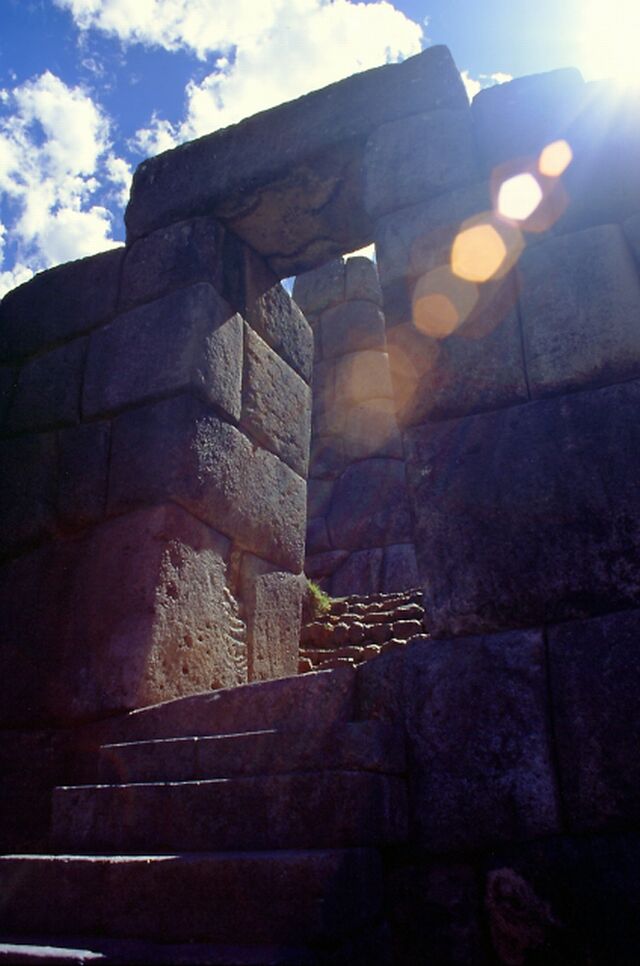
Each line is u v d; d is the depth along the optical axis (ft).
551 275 10.63
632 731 8.20
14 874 8.13
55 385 14.08
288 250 15.44
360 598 20.89
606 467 9.44
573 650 8.73
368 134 13.14
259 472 14.26
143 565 11.75
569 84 11.85
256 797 8.20
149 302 13.89
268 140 14.19
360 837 7.73
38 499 13.23
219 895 7.09
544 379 10.16
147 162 15.34
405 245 11.80
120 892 7.51
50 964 6.53
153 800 8.62
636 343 9.89
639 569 8.87
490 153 11.93
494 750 8.59
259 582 13.79
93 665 11.51
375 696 9.34
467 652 9.12
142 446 12.64
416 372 10.92
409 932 8.11
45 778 11.14
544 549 9.34
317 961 6.44
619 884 7.63
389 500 29.43
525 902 7.87
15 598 12.67
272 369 15.25
